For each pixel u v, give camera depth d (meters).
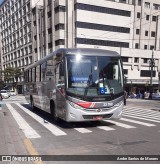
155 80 63.41
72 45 56.41
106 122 11.85
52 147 7.18
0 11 109.19
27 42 77.00
